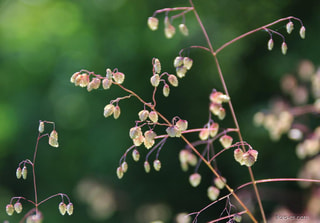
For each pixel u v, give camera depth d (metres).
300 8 6.56
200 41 6.79
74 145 8.58
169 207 7.36
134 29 7.52
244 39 6.81
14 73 10.03
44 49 9.59
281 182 6.33
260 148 6.63
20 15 10.19
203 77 7.02
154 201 7.34
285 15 6.66
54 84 9.12
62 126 8.80
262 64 6.85
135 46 7.41
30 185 9.38
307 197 4.70
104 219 7.40
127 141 7.45
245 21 6.88
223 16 6.91
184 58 2.07
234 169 6.88
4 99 10.04
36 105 9.45
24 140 9.48
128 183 7.41
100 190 7.05
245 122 6.66
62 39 9.30
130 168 7.46
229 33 6.84
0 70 10.16
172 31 2.16
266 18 6.75
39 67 9.66
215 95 2.23
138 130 2.01
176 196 7.39
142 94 7.39
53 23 9.66
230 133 6.86
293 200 5.27
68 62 8.95
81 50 8.74
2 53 10.28
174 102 7.26
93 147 7.91
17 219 8.75
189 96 7.18
